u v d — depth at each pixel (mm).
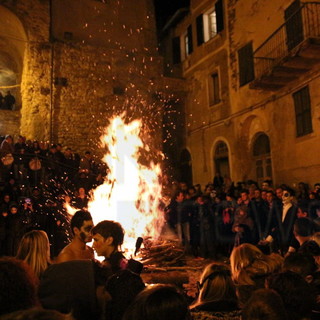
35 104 13367
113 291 2078
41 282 2006
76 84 14102
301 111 10914
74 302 1919
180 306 1458
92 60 14547
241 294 2393
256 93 13203
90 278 1997
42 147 10484
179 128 17953
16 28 14336
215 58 15789
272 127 12344
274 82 11344
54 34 14305
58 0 14602
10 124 15109
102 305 2045
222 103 15227
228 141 14773
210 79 16188
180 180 17828
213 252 8383
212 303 2145
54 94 13633
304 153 10703
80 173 10078
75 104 13977
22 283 1337
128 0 16016
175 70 18562
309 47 9266
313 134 10312
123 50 15281
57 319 1075
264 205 7836
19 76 16188
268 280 1899
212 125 15750
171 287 1563
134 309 1504
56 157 10531
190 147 17234
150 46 16141
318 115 10047
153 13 16547
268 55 12492
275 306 1522
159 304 1447
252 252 2695
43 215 7789
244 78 13930
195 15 17234
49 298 1939
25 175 9930
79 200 8547
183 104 17797
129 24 15852
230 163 14602
